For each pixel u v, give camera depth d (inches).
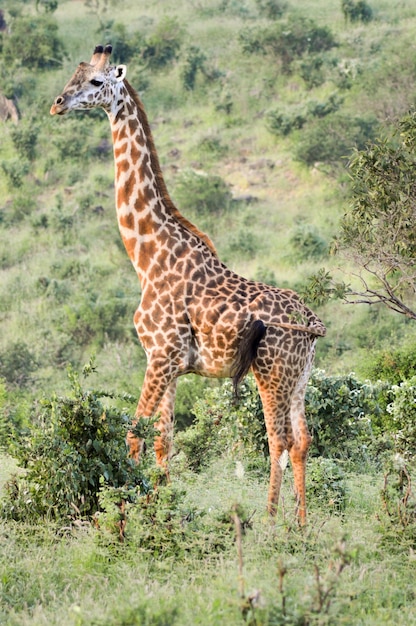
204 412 1165.1
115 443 798.5
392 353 1465.3
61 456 788.0
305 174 3270.2
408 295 2281.0
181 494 746.2
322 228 2923.2
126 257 2844.5
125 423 815.1
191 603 596.4
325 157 3196.4
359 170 847.7
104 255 2945.4
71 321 2384.4
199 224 3036.4
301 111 3523.6
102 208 3211.1
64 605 607.5
